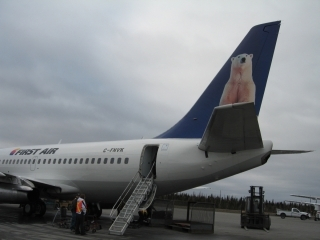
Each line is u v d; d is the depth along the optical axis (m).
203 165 13.82
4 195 16.97
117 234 13.20
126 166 16.12
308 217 47.34
